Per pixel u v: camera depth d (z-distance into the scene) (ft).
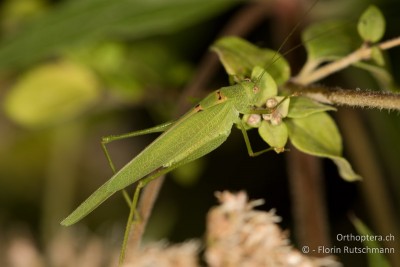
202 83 0.81
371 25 0.67
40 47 0.80
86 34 0.80
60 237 0.80
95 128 0.90
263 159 0.88
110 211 0.89
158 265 0.69
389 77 0.68
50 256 0.78
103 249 0.77
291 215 0.87
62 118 0.88
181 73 0.87
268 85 0.65
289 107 0.65
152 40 0.87
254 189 0.88
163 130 0.68
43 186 0.91
